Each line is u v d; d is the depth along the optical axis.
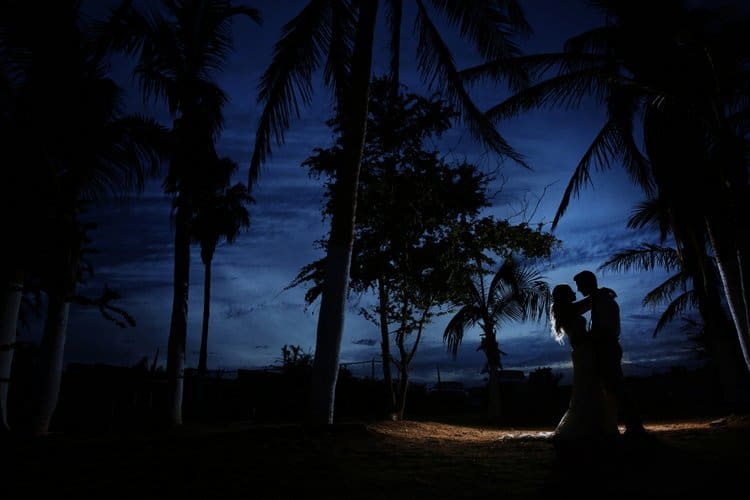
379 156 13.31
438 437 8.91
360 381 19.81
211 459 5.73
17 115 9.62
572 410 5.38
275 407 17.94
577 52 12.80
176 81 12.91
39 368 9.78
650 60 11.27
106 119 10.69
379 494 4.24
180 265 12.98
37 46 9.76
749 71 10.64
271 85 9.67
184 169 12.67
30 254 9.42
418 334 13.60
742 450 4.96
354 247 13.09
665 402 19.47
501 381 24.16
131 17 12.17
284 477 4.91
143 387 15.46
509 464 5.25
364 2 9.41
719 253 10.81
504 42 10.45
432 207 13.41
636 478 4.22
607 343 5.39
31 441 8.40
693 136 11.16
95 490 4.56
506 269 17.23
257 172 9.67
